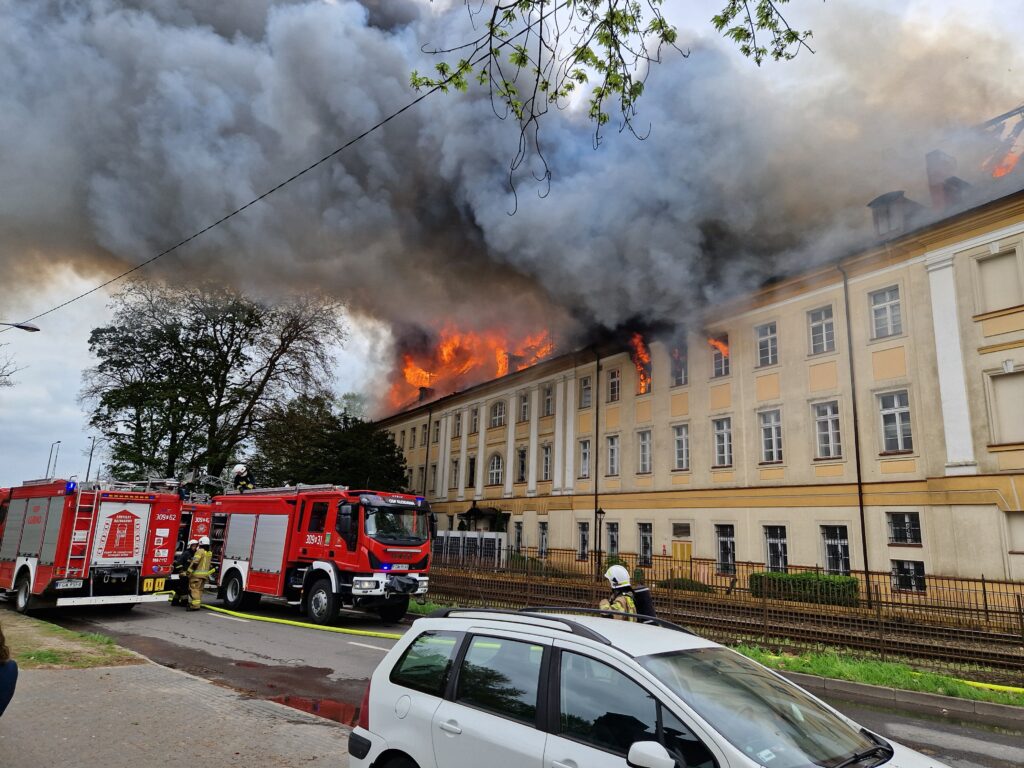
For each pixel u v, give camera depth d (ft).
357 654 33.37
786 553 69.72
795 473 69.77
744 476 74.74
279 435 105.29
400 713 12.05
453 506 135.03
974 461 56.03
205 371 102.83
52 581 42.57
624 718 9.74
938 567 57.00
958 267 59.41
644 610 21.63
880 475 62.54
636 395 91.50
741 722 9.55
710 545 77.36
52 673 24.21
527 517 110.83
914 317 62.13
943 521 57.26
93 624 43.01
